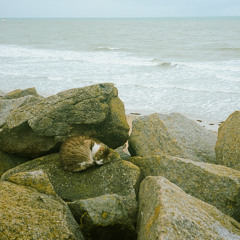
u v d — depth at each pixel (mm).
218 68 24422
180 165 4727
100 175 4902
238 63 27141
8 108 7168
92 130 6008
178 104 15648
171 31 80312
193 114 14234
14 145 6039
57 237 2707
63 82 20172
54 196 3459
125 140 6414
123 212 3605
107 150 5191
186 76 21906
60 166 5266
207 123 13086
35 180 3572
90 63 27828
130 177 4781
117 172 4906
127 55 34500
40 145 6008
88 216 3467
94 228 3439
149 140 6406
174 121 6902
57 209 3127
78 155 5074
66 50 40000
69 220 3100
